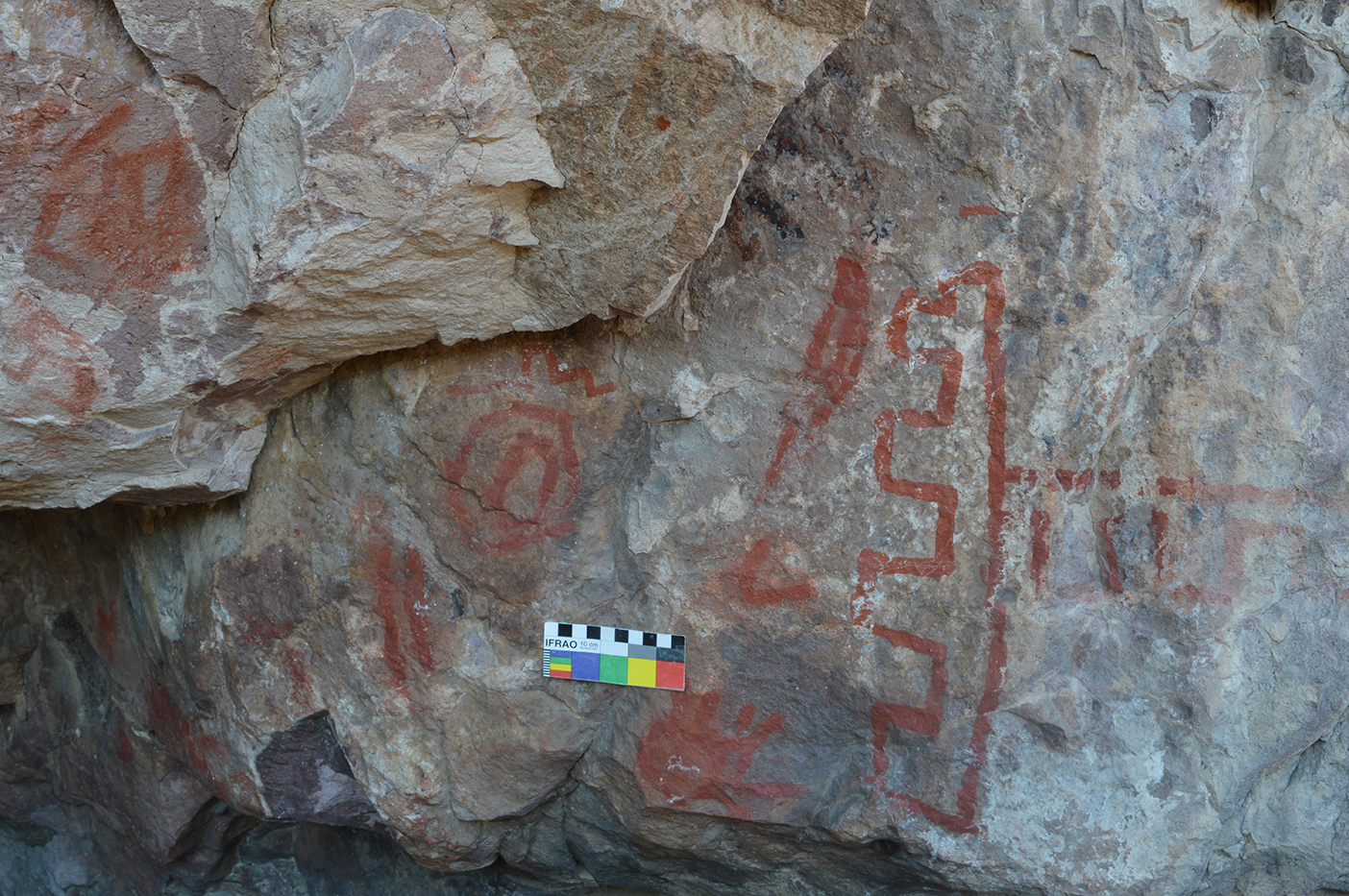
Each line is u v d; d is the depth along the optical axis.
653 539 1.89
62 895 2.69
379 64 1.39
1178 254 1.78
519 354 1.87
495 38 1.42
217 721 2.12
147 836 2.43
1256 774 1.89
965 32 1.71
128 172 1.42
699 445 1.87
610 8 1.36
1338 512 1.87
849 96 1.76
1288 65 1.78
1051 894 1.87
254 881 2.58
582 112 1.47
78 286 1.47
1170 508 1.84
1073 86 1.72
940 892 2.02
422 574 1.94
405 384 1.87
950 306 1.78
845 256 1.79
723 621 1.90
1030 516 1.81
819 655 1.89
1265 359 1.84
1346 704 1.89
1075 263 1.76
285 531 1.98
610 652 1.93
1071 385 1.78
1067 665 1.87
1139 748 1.87
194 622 2.07
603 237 1.59
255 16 1.36
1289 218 1.81
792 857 2.08
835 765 1.96
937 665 1.86
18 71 1.30
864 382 1.81
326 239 1.49
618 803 2.04
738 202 1.79
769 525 1.86
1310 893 2.00
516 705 1.96
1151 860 1.86
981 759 1.87
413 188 1.48
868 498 1.84
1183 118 1.75
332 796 2.16
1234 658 1.88
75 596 2.44
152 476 1.76
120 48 1.35
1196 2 1.72
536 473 1.89
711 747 1.94
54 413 1.53
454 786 2.02
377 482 1.94
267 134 1.44
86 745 2.53
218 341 1.60
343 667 2.00
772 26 1.41
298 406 1.96
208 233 1.52
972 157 1.74
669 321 1.83
